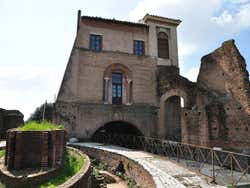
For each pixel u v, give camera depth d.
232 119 17.77
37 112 30.86
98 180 10.98
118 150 14.64
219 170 12.34
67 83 19.95
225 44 19.59
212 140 17.91
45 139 8.42
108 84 21.64
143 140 19.98
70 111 19.62
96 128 20.14
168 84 22.45
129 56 22.69
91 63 21.23
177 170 9.35
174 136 22.36
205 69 21.89
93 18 21.89
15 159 8.04
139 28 23.78
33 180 7.23
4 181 7.55
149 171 9.09
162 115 22.06
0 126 20.39
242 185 8.68
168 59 24.14
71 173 8.70
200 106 19.41
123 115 21.17
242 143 16.59
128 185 10.93
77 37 21.28
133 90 22.12
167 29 25.02
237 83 17.97
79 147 17.55
